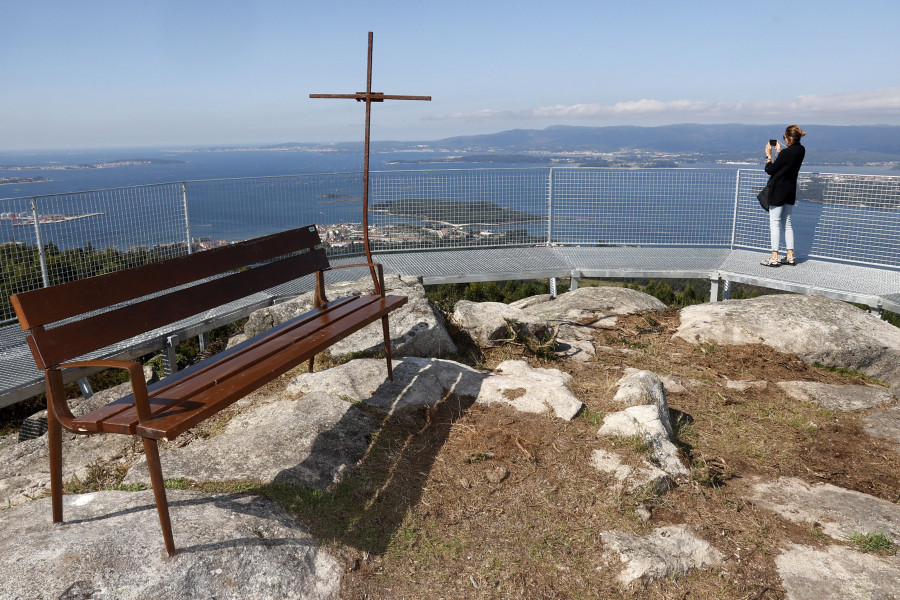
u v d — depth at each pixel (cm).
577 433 379
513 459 350
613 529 299
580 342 573
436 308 569
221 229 738
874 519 325
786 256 886
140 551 234
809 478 368
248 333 556
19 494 303
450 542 286
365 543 278
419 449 358
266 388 440
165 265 317
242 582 233
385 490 317
